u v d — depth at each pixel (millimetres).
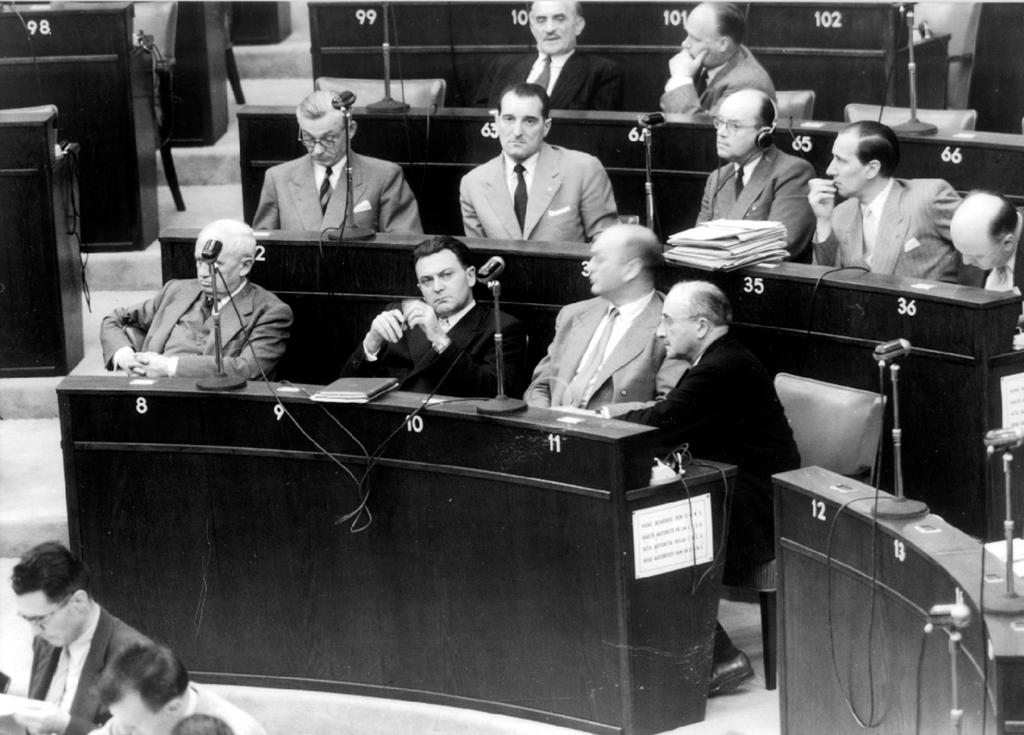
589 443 6727
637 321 7852
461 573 7195
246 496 7500
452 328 8141
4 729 6203
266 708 7586
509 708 7203
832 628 6434
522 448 6926
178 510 7586
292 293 8727
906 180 8461
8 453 9219
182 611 7676
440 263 8062
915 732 5949
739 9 11250
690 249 7953
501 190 9195
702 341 7336
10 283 9594
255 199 10344
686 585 6914
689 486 6852
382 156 10156
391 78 11781
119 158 10664
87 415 7578
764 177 8859
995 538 7293
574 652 6969
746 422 7254
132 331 8727
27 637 8031
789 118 9820
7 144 9406
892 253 8266
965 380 7305
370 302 8648
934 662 5789
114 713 4953
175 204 11492
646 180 9031
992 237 7680
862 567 6219
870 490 6391
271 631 7590
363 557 7387
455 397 7387
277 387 7461
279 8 13680
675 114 9922
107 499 7641
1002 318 7230
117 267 10664
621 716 6898
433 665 7348
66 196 9789
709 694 7246
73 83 10586
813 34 11148
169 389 7473
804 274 7730
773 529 7223
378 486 7293
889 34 10953
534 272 8320
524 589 7055
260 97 13070
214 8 12227
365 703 7449
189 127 12148
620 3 11547
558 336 8055
